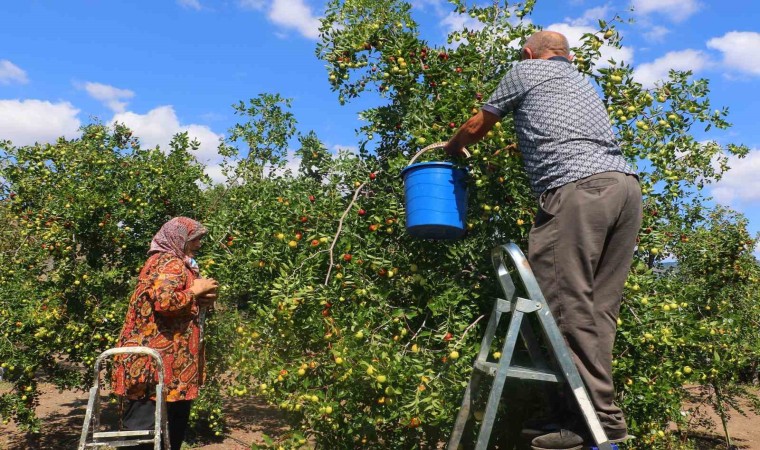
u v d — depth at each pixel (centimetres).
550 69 275
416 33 418
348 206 376
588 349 244
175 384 355
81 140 788
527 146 274
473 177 342
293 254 406
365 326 322
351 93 443
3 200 808
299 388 329
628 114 380
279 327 347
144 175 747
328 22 440
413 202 311
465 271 362
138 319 355
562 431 243
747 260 667
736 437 902
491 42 420
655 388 344
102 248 736
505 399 333
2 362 680
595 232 248
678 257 640
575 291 246
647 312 346
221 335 691
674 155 402
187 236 382
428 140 361
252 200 581
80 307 712
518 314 246
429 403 295
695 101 383
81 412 890
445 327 327
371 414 311
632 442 359
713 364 492
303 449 339
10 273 731
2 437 773
